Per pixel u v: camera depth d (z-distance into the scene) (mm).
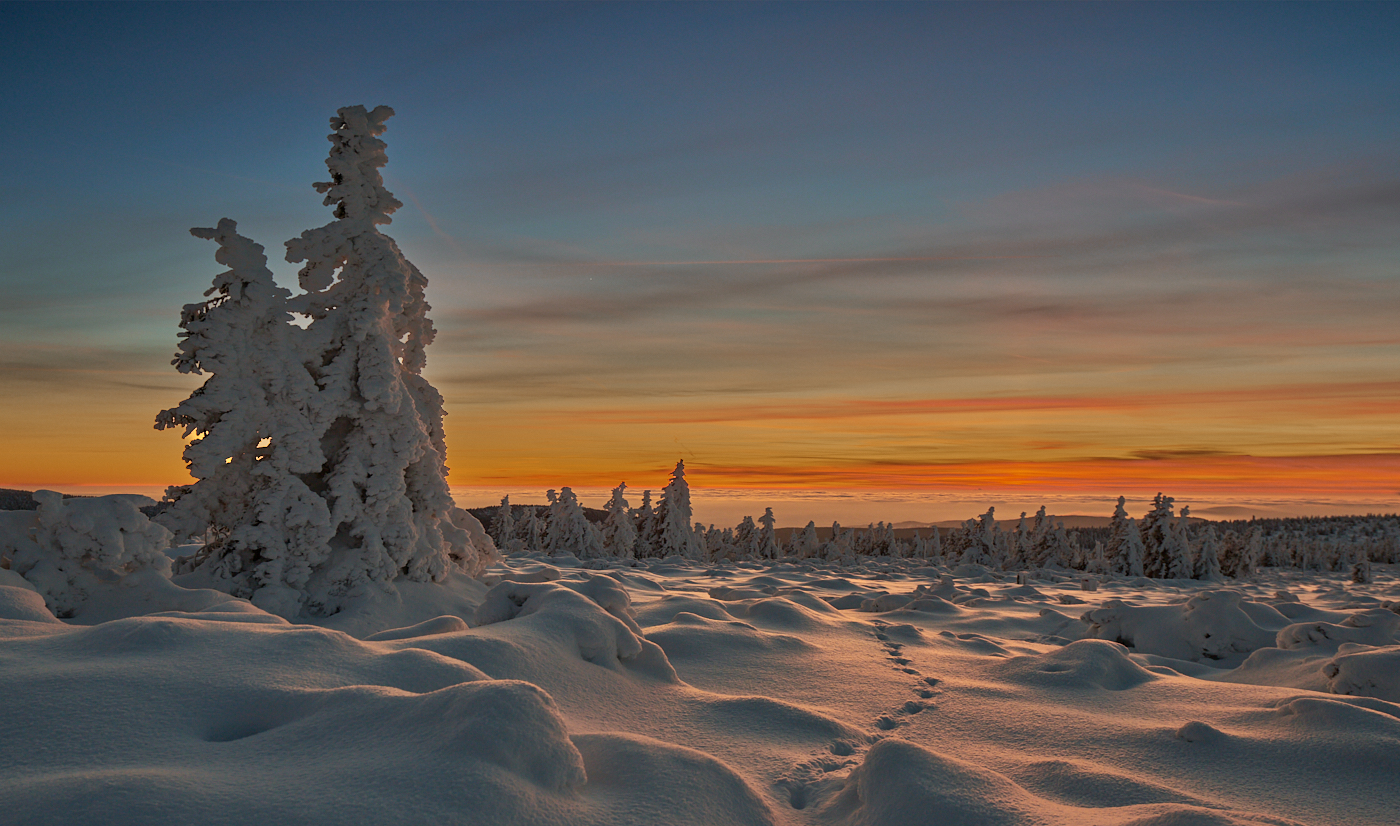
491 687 3822
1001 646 10797
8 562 7992
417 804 3004
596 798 3584
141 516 8547
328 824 2812
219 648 4660
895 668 8172
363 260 11922
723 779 4027
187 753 3439
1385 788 4656
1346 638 9383
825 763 4957
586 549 38469
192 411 10227
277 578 10102
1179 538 47938
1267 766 5016
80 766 3219
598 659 6426
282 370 10711
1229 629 10914
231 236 10531
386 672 4742
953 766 4180
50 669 4070
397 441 11422
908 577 31000
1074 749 5504
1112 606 12438
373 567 10734
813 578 24703
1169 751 5340
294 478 10547
